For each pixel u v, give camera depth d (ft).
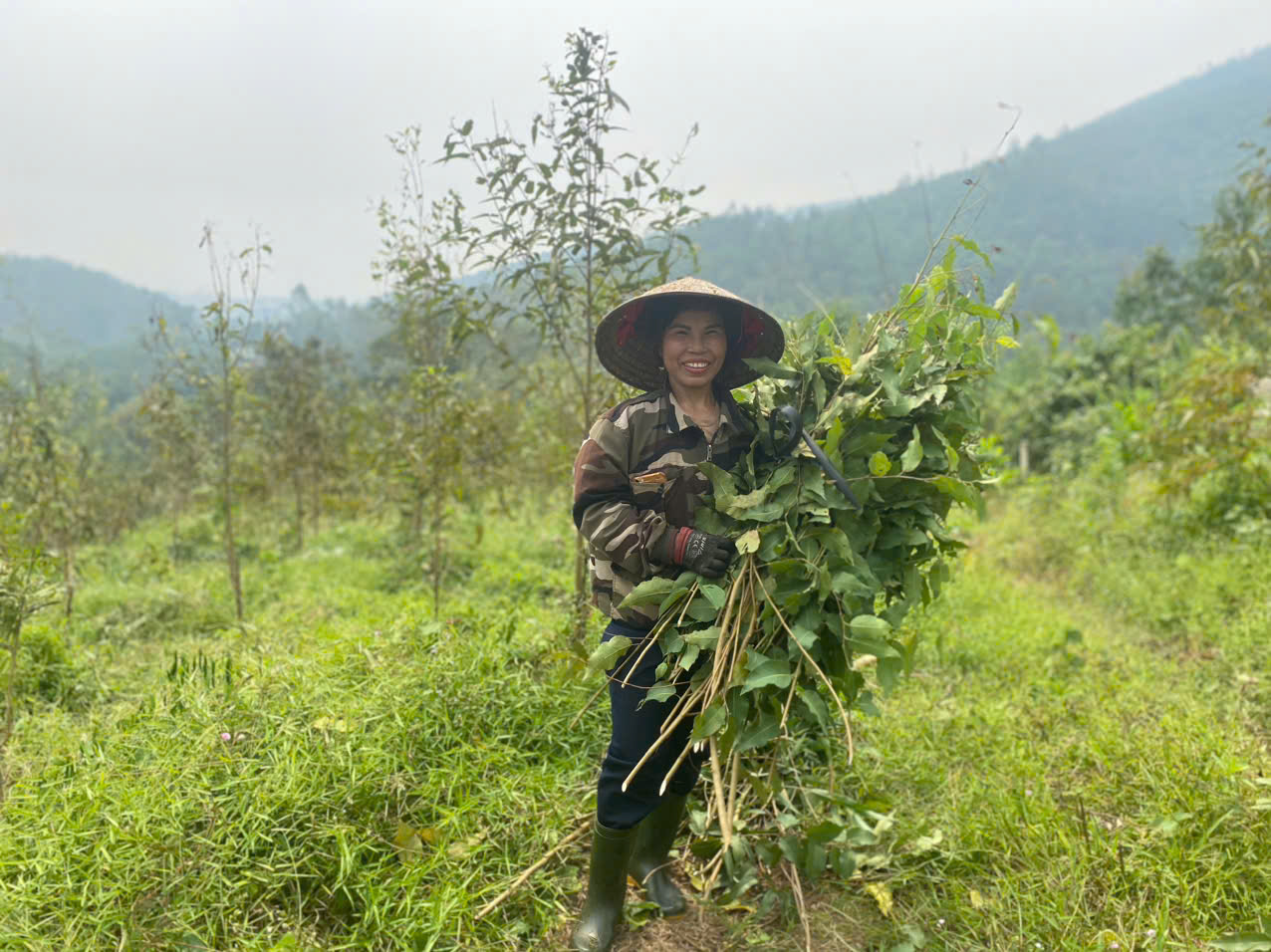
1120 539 25.40
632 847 8.18
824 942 8.46
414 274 14.40
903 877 9.16
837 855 9.18
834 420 7.47
